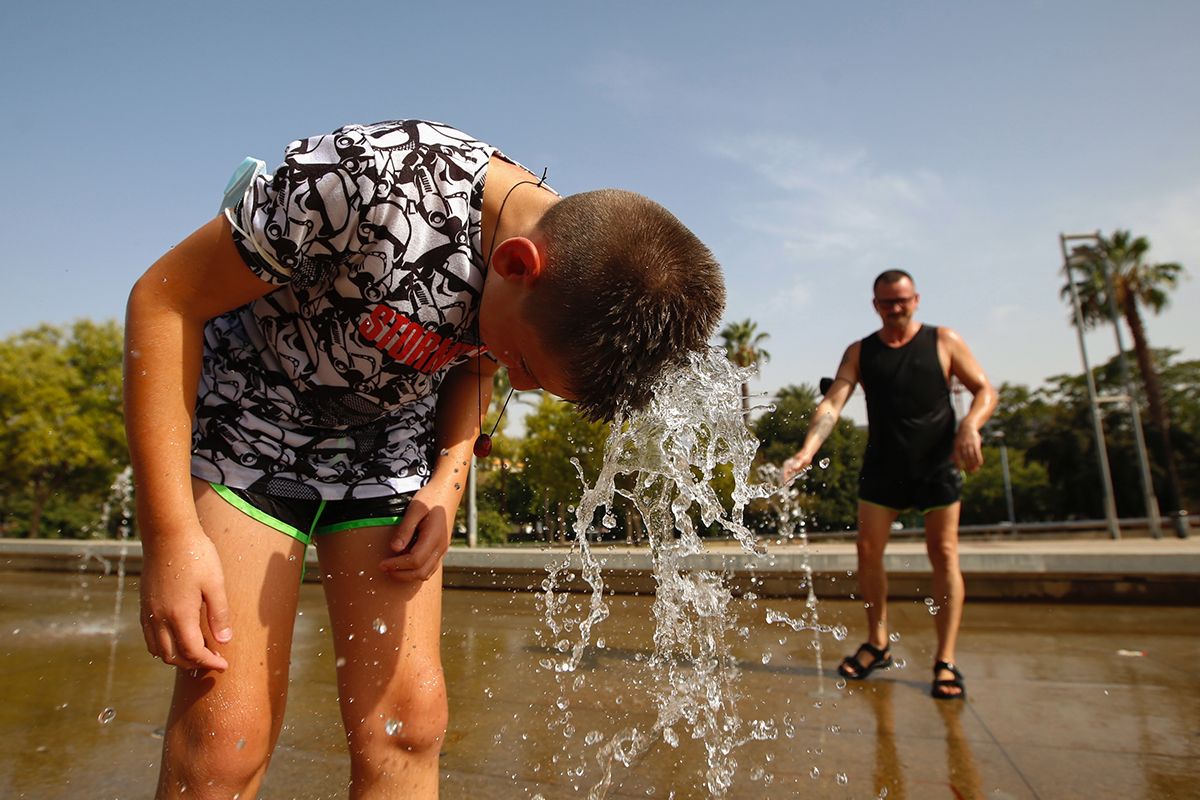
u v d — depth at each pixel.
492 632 3.71
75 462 26.48
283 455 1.39
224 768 1.19
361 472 1.48
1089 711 2.49
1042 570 5.31
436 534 1.48
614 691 2.66
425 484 1.58
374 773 1.34
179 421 1.22
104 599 5.33
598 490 1.83
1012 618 4.58
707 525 1.84
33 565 7.95
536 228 1.25
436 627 1.47
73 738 2.11
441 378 1.70
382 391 1.43
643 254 1.17
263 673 1.26
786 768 1.94
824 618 4.41
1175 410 38.47
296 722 2.27
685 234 1.27
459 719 2.31
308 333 1.37
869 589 3.01
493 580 5.33
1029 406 49.34
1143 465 15.69
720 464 1.80
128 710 2.39
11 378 25.77
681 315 1.20
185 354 1.24
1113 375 39.38
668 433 1.70
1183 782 1.85
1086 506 38.84
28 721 2.27
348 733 1.37
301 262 1.26
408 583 1.43
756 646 3.53
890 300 3.06
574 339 1.17
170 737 1.20
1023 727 2.31
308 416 1.42
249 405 1.38
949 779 1.87
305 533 1.40
